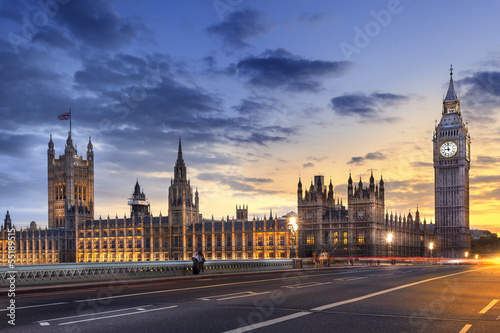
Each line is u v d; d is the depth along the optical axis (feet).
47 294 90.53
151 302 73.77
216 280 134.00
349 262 342.64
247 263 179.73
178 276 140.67
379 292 88.38
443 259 474.08
